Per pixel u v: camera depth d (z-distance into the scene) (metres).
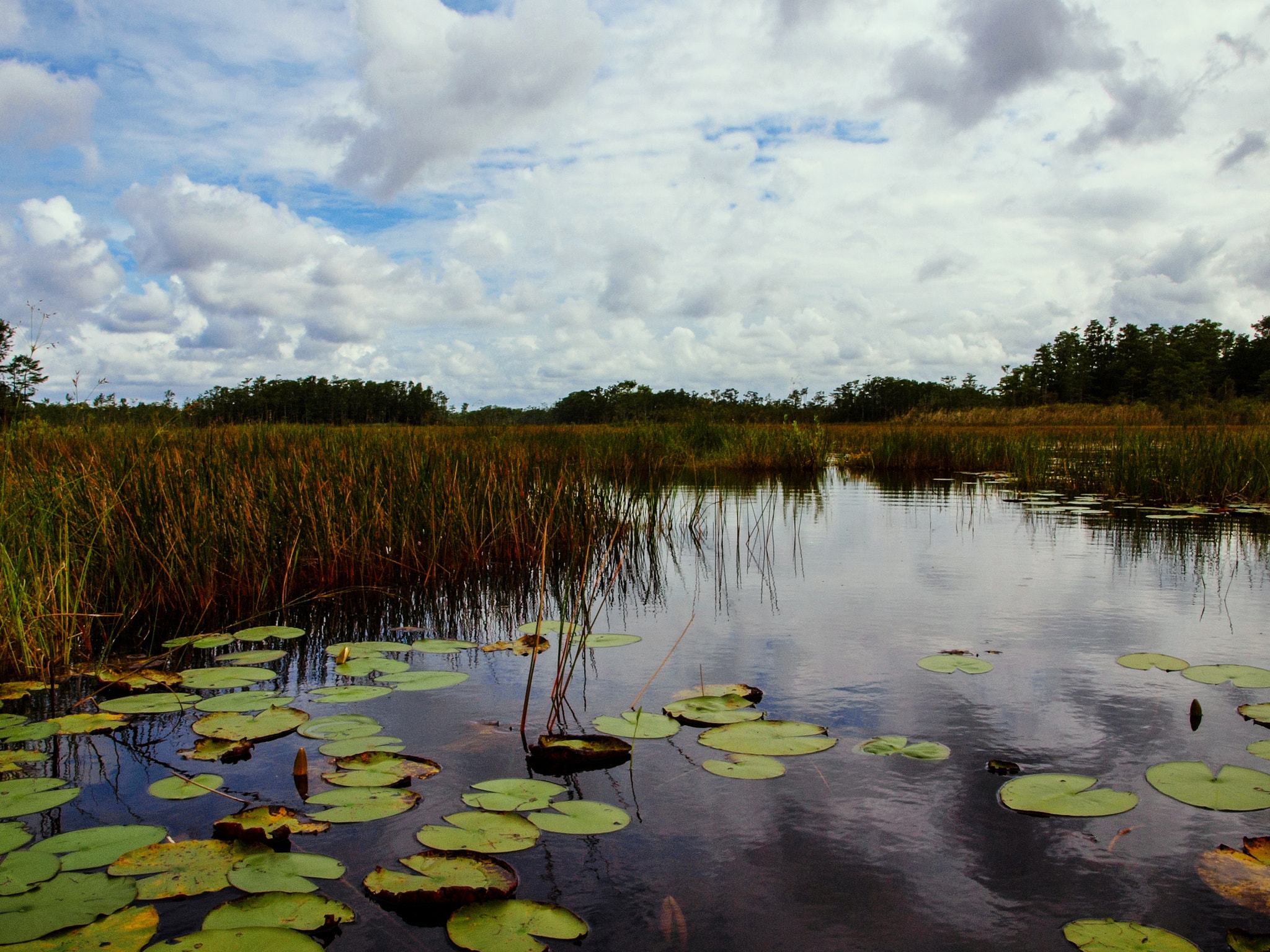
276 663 2.85
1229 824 1.61
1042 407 30.78
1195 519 6.48
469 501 5.02
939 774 1.86
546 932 1.26
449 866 1.45
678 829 1.63
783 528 6.07
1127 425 21.52
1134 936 1.24
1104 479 8.66
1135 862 1.48
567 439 9.62
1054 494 8.62
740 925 1.31
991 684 2.48
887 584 4.02
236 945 1.20
